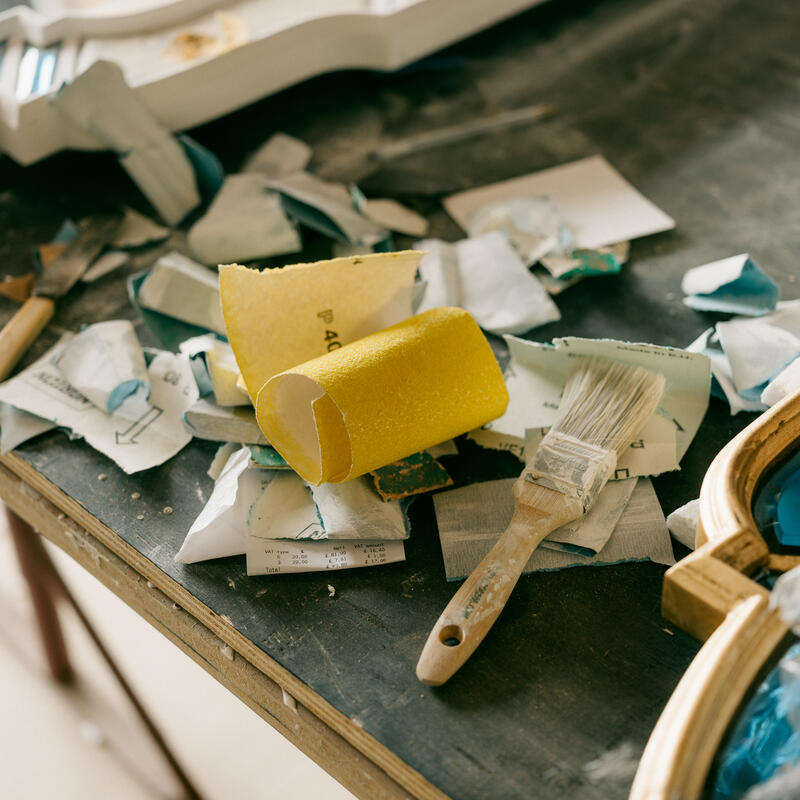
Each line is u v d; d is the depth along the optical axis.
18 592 1.28
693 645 0.58
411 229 0.95
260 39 1.02
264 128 1.08
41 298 0.88
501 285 0.85
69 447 0.75
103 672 1.27
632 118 1.05
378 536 0.65
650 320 0.82
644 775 0.42
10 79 1.00
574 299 0.85
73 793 1.19
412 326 0.67
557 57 1.15
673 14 1.18
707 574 0.48
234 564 0.65
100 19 1.03
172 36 1.04
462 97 1.11
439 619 0.58
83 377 0.78
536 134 1.05
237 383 0.71
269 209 0.94
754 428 0.55
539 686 0.56
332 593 0.63
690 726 0.42
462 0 1.09
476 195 0.98
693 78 1.09
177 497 0.71
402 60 1.11
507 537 0.61
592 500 0.63
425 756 0.54
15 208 1.01
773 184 0.95
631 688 0.56
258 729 1.19
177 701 1.23
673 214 0.93
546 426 0.71
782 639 0.45
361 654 0.59
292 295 0.66
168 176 0.97
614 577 0.62
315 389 0.68
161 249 0.95
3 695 1.26
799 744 0.45
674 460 0.67
